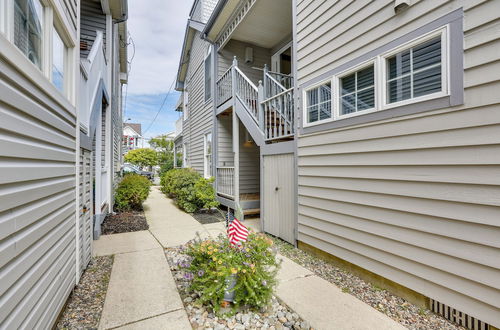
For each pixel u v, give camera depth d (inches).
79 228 105.8
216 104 276.7
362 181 109.5
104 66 206.1
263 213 183.9
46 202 68.9
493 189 70.5
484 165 72.3
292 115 159.6
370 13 107.0
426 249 85.7
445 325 78.3
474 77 74.5
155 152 856.9
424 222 86.4
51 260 72.0
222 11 233.5
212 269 88.0
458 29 77.9
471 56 75.3
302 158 146.4
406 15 93.2
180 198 268.8
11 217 50.8
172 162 647.8
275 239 167.9
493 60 70.8
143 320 79.9
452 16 79.5
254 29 251.9
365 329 76.4
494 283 69.6
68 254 89.5
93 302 91.1
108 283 104.7
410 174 90.9
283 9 217.2
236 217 101.6
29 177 58.4
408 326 78.1
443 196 81.3
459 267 77.1
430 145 85.0
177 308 86.6
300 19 150.0
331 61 127.6
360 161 110.7
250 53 282.5
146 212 258.8
